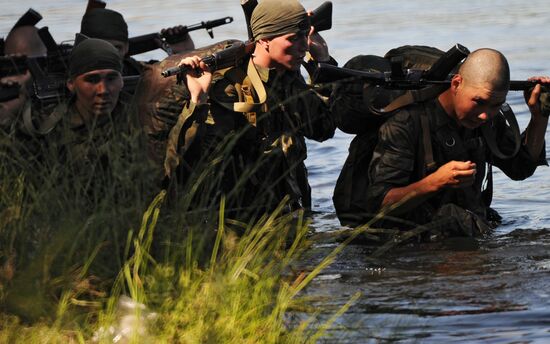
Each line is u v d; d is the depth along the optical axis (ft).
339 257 68.08
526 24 194.80
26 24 77.00
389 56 75.92
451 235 72.90
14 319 50.08
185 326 48.24
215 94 73.56
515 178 78.59
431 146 71.77
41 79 71.51
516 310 56.13
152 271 53.98
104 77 67.31
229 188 72.13
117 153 57.77
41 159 64.18
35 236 54.85
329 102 75.41
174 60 71.97
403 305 57.31
